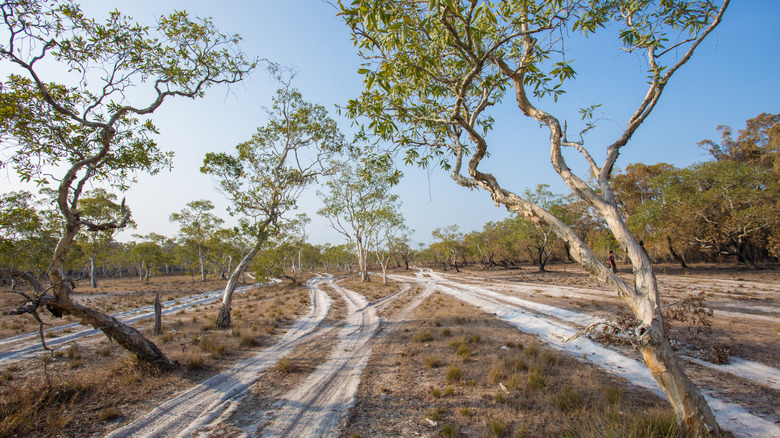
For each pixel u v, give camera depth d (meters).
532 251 50.84
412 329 11.95
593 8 4.43
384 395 6.00
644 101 4.41
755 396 5.13
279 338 11.27
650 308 3.66
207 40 9.48
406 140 6.58
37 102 7.16
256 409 5.51
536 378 6.00
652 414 4.41
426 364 7.55
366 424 4.89
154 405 5.64
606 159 4.45
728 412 4.71
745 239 29.58
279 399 5.93
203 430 4.77
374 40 4.20
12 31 6.46
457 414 5.07
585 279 27.12
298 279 51.78
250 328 12.45
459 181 6.09
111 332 6.89
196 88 9.57
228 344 10.02
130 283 45.22
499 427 4.39
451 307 16.77
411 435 4.51
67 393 5.85
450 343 9.02
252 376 7.21
